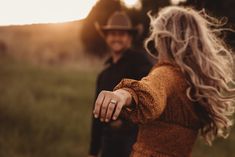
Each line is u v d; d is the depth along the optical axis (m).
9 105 10.58
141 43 6.20
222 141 8.75
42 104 11.37
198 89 2.53
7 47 22.06
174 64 2.56
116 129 4.49
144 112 2.14
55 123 9.91
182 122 2.55
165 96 2.26
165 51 2.63
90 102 12.71
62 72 17.34
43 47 22.86
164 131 2.52
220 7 7.22
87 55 20.78
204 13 2.86
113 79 4.56
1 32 22.12
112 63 4.64
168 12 2.69
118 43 4.75
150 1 10.15
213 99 2.55
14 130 9.22
